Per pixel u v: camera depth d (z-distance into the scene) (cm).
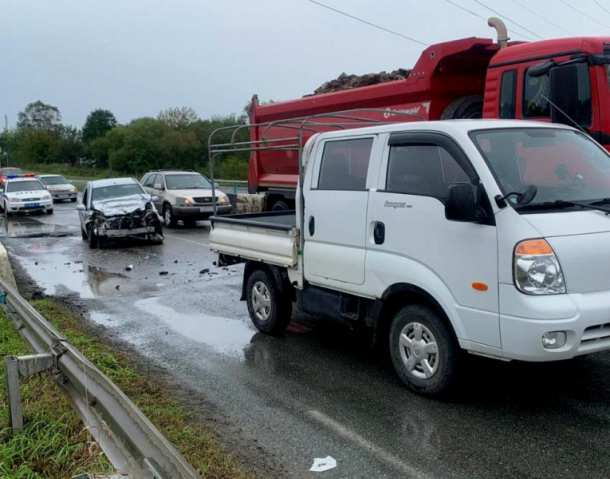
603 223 439
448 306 456
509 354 422
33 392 477
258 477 383
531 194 430
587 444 415
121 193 1622
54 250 1497
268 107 1384
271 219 812
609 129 713
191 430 445
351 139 561
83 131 8794
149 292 971
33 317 497
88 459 367
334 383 544
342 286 559
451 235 453
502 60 823
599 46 726
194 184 2016
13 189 2617
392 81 1059
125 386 538
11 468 362
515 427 443
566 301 409
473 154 451
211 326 755
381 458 404
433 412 473
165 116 6869
